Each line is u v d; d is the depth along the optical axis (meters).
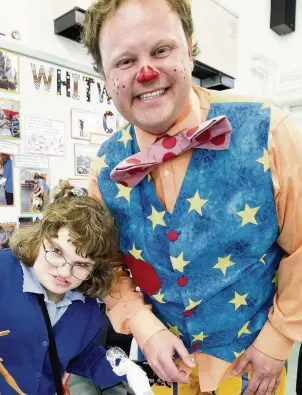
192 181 0.59
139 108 0.55
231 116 0.59
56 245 0.67
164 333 0.64
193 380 0.71
